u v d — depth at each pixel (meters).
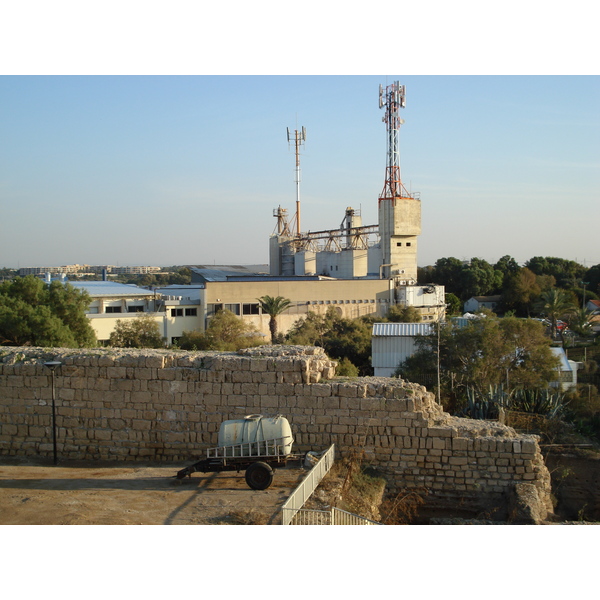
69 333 40.59
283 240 122.88
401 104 92.69
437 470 15.95
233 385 16.64
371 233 97.62
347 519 12.43
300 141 117.50
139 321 57.75
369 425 16.19
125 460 16.97
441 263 131.38
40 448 17.38
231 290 73.31
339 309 80.12
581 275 131.12
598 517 21.70
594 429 32.62
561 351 44.81
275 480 14.74
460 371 37.03
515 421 29.75
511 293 106.75
